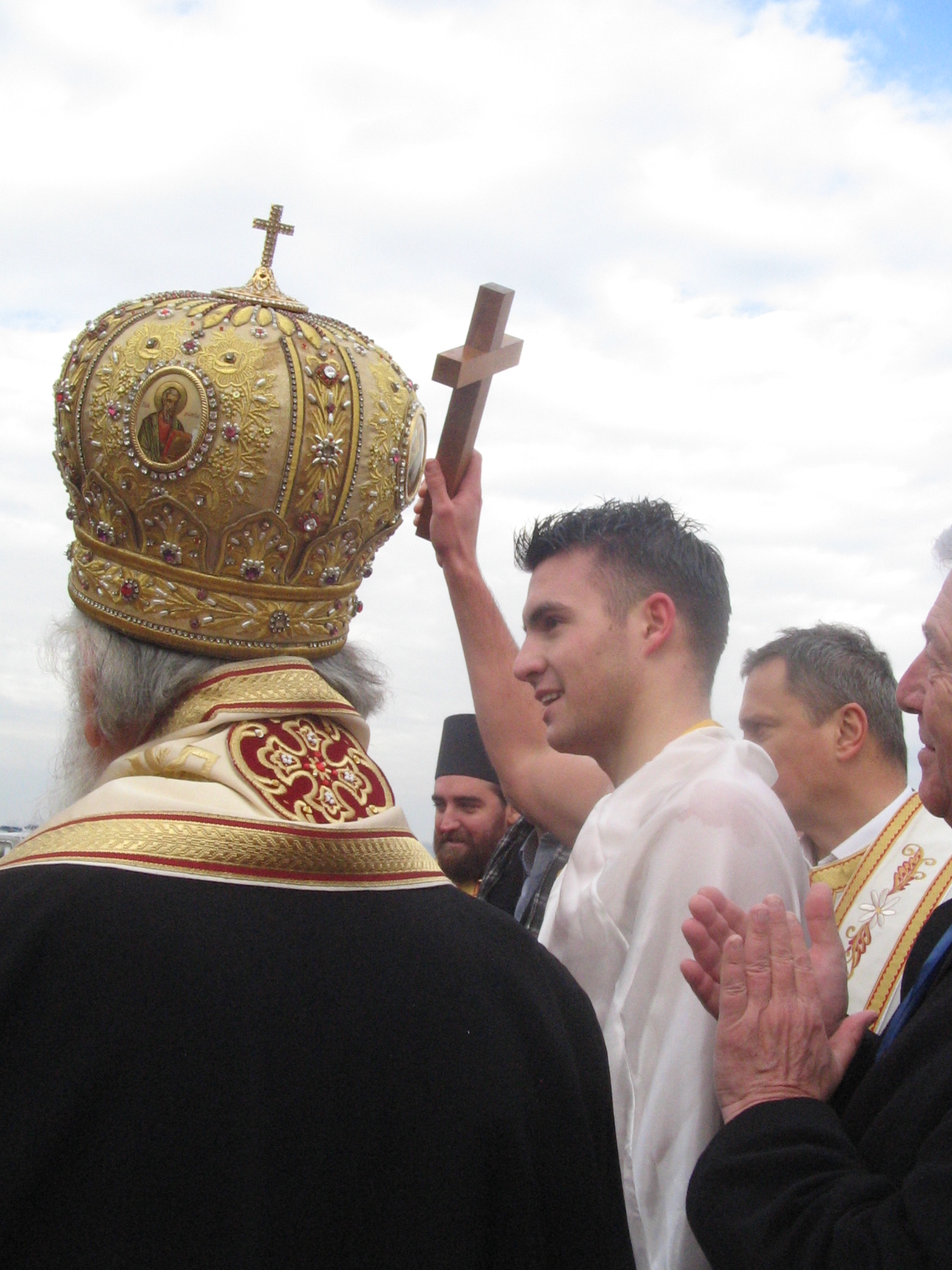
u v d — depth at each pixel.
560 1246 1.43
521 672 2.52
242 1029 1.30
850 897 3.27
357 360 1.67
